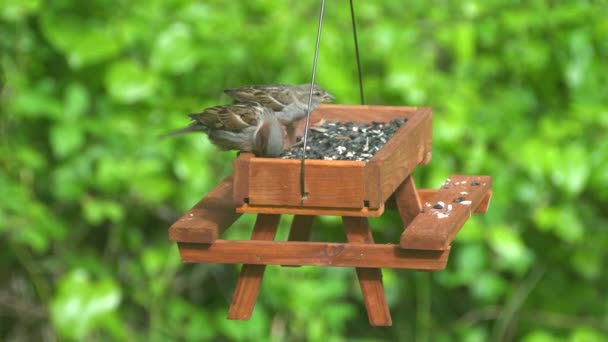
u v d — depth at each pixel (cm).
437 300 1166
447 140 984
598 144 1020
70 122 993
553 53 1040
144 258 1058
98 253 1112
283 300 1058
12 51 1018
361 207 577
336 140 697
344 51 1007
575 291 1152
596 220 1107
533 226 1091
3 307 1162
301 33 983
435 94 1002
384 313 593
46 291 1104
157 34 991
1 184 1002
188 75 1017
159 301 1091
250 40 989
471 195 675
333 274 1098
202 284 1170
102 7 998
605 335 1149
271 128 637
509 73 1059
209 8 995
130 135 1007
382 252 575
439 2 1024
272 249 589
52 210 1081
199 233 588
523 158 1006
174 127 996
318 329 1061
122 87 970
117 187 1011
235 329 1081
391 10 1027
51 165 1057
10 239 1054
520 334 1173
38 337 1170
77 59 969
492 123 1031
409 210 697
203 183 995
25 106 998
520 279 1131
